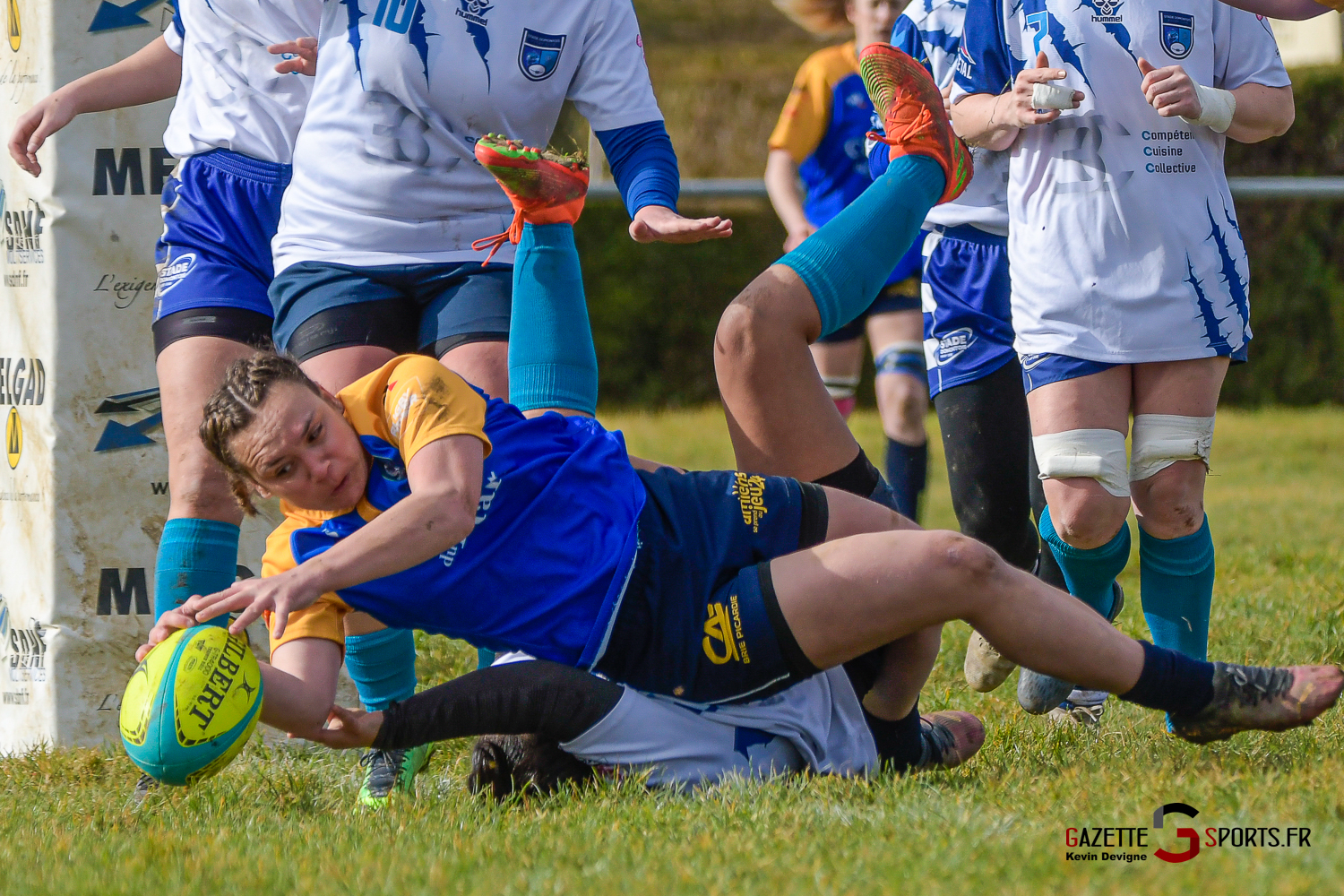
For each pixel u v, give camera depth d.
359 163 14.24
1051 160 14.95
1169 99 14.18
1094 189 14.70
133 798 13.67
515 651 12.28
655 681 11.48
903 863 8.96
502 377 13.96
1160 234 14.55
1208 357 14.62
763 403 13.27
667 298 56.78
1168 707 11.52
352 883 9.31
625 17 15.02
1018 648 11.22
